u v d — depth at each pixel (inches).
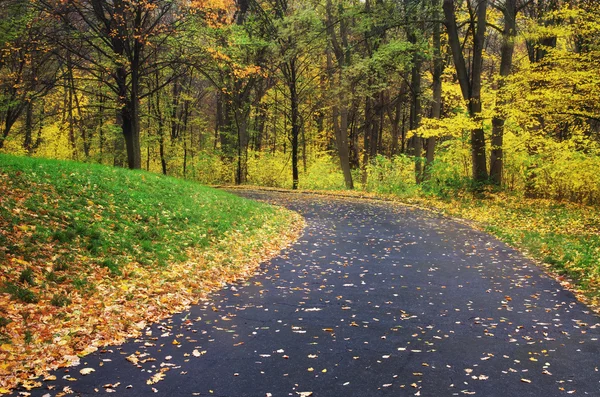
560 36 812.0
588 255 437.4
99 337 244.8
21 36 825.5
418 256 483.8
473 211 787.4
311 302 327.3
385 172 1207.6
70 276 311.4
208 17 840.9
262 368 217.2
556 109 629.9
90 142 1497.3
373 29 1135.0
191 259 421.7
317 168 1491.1
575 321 289.3
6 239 316.8
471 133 938.7
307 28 1195.3
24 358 209.9
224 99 1473.9
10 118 1037.8
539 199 841.5
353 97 1232.8
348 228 672.4
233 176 1635.1
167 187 642.8
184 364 220.2
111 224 423.2
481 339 258.2
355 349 241.9
